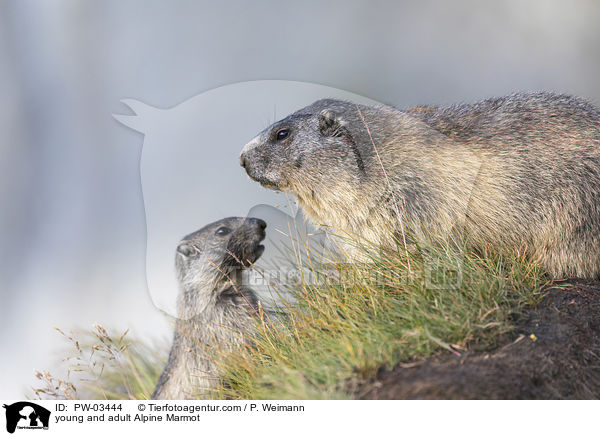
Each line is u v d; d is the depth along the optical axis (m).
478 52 44.81
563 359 11.67
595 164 14.95
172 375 16.66
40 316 31.94
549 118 15.66
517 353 11.77
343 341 12.49
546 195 15.05
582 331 12.41
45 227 34.22
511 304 13.19
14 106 34.66
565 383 11.30
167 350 21.30
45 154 34.75
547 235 15.05
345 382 11.77
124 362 20.44
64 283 32.47
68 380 19.27
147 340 22.58
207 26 37.72
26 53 34.62
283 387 12.34
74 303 31.62
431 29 44.88
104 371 20.41
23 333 31.69
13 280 33.16
